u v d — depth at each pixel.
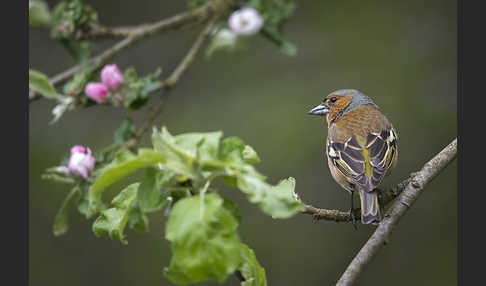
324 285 11.91
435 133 12.53
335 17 14.16
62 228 8.38
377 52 13.66
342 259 12.08
